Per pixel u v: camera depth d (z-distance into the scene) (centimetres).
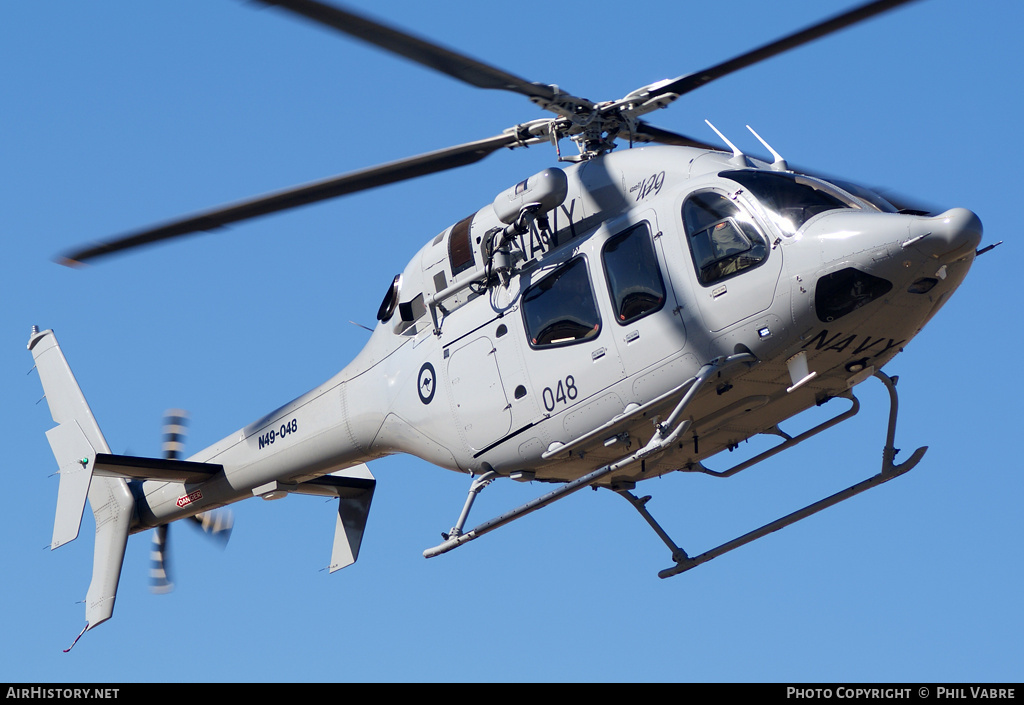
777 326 3759
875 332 3834
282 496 5622
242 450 5681
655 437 3850
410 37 3525
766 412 4194
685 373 3903
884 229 3644
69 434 6188
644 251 3991
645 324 3956
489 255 4381
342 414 5128
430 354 4656
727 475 4694
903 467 4381
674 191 3984
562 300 4188
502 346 4347
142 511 6241
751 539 4588
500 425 4369
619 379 4022
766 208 3825
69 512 5953
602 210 4225
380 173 4200
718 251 3847
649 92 4144
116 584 6112
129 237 4188
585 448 4222
